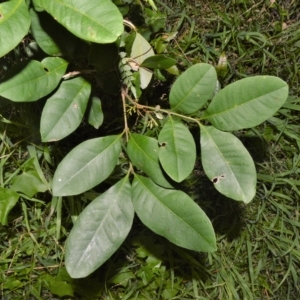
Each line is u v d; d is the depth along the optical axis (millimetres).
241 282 820
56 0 374
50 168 761
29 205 772
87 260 479
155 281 807
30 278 785
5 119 682
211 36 795
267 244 828
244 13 799
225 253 828
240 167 478
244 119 473
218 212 822
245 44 809
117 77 568
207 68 488
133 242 791
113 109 756
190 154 473
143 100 740
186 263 821
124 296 799
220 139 483
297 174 822
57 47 471
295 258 825
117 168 718
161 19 645
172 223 480
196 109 503
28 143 733
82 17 364
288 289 828
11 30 370
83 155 477
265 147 818
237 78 806
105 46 473
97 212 483
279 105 462
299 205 833
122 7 561
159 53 669
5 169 757
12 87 434
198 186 806
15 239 783
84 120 718
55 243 780
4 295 785
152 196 485
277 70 812
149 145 490
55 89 484
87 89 495
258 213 812
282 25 798
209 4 797
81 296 801
